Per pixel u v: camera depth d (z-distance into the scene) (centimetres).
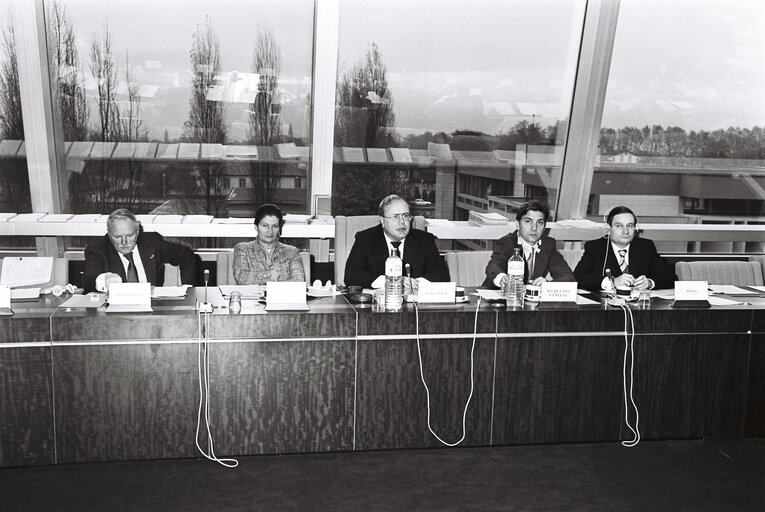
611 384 355
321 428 334
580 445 356
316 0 502
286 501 291
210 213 555
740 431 369
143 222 529
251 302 346
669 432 364
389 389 336
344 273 429
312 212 566
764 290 412
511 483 312
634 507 292
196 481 307
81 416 315
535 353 346
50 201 530
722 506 294
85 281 378
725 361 363
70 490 296
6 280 360
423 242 424
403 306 344
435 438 343
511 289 360
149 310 324
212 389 324
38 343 309
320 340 328
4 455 313
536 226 414
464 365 341
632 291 382
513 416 349
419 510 286
